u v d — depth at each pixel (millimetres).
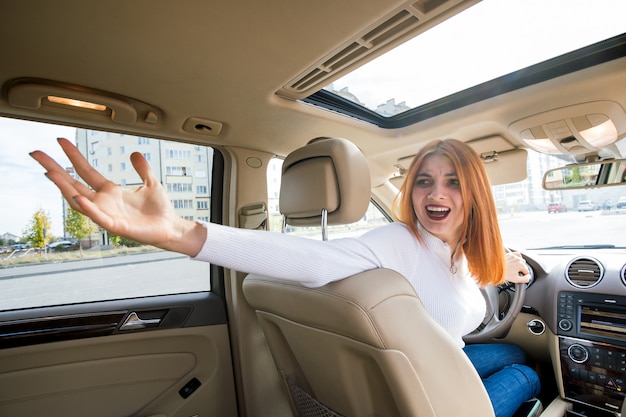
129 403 1873
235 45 1187
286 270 786
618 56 1363
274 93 1564
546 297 1942
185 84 1437
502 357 1890
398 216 1352
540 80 1552
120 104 1516
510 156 1991
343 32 1134
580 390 1762
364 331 830
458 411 923
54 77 1321
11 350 1686
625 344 1646
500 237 1234
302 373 1328
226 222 2254
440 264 1171
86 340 1811
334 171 1290
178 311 2020
